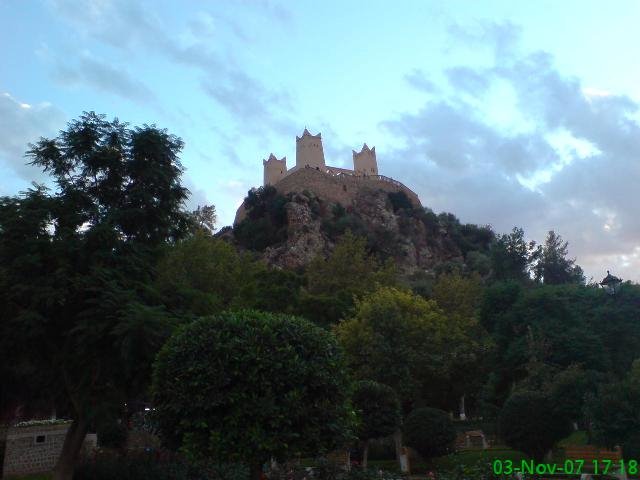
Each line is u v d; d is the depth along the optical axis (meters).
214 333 8.68
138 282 13.63
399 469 19.86
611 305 28.12
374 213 93.25
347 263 47.91
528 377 24.17
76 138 14.37
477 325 34.84
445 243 95.88
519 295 30.69
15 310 12.69
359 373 26.53
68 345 12.97
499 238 56.41
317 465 13.16
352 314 35.47
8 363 13.81
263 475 12.60
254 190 94.25
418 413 20.91
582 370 23.11
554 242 54.97
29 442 18.27
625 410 14.48
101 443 19.97
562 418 17.73
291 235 80.75
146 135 14.95
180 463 14.47
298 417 8.30
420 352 27.70
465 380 34.62
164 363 8.91
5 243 12.74
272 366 8.39
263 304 35.06
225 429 8.18
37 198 13.55
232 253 36.81
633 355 27.55
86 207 14.31
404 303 29.41
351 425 9.27
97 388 13.62
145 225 14.82
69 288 12.56
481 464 12.58
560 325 26.88
